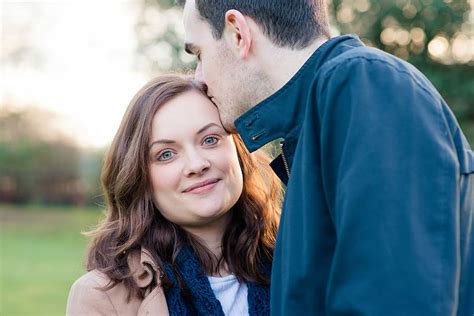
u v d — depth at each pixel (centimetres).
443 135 127
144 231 180
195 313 178
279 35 149
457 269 121
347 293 120
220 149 178
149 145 177
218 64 156
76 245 1439
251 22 151
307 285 130
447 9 1064
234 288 187
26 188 2153
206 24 157
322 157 130
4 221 1878
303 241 131
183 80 181
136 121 179
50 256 1261
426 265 117
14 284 951
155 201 181
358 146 123
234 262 188
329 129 129
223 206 178
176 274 178
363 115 125
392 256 117
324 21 153
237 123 155
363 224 120
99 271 177
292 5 149
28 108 2139
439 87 1075
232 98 157
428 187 121
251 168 194
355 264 120
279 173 168
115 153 182
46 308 776
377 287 117
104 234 183
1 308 773
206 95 179
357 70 129
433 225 120
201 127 175
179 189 176
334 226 130
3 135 2153
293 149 149
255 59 152
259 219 193
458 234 123
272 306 140
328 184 129
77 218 1938
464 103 1087
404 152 122
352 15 1080
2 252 1316
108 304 174
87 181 2119
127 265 178
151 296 173
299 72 145
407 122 124
